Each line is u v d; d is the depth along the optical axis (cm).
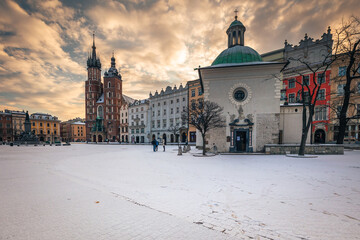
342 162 1115
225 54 2103
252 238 285
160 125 5169
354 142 2567
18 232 301
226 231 306
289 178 695
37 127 8075
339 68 2689
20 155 1814
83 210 394
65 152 2211
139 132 5962
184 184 614
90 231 305
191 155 1670
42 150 2612
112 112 7256
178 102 4650
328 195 495
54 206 417
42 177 739
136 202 443
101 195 498
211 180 670
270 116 1741
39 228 315
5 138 7119
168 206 417
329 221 343
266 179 681
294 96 3116
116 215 369
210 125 1664
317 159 1261
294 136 1938
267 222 339
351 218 356
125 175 771
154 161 1252
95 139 7350
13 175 783
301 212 384
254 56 2028
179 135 4556
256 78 1791
